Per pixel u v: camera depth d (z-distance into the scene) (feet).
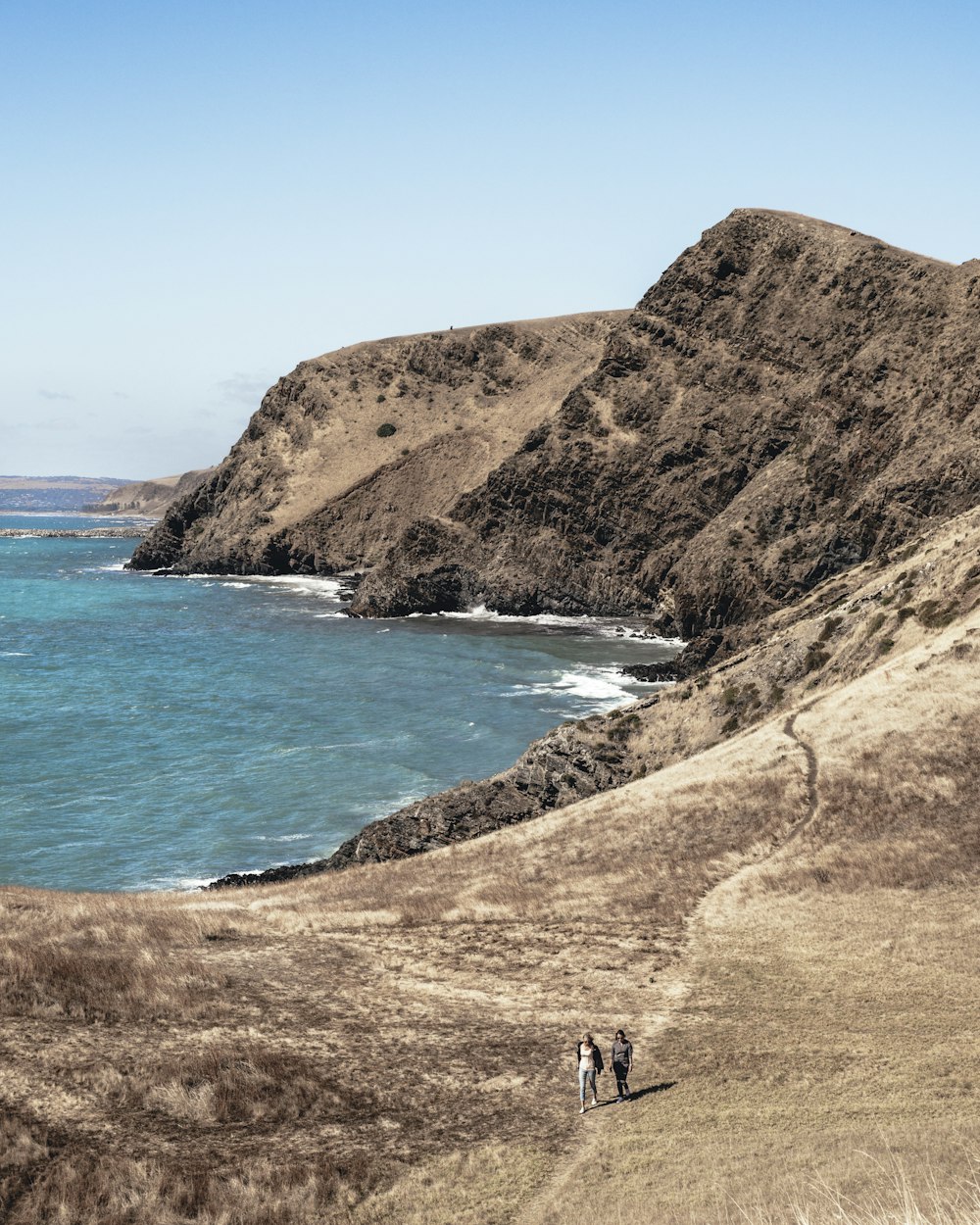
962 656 162.81
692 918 117.50
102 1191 62.39
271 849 195.21
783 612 313.32
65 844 196.65
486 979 104.63
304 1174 65.62
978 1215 41.78
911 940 101.55
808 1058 78.54
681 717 207.92
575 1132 71.05
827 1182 52.90
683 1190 57.41
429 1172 66.23
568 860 146.10
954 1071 72.13
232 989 99.96
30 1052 80.12
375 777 237.04
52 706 309.83
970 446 386.32
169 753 257.75
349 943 118.73
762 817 140.67
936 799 131.13
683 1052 83.05
